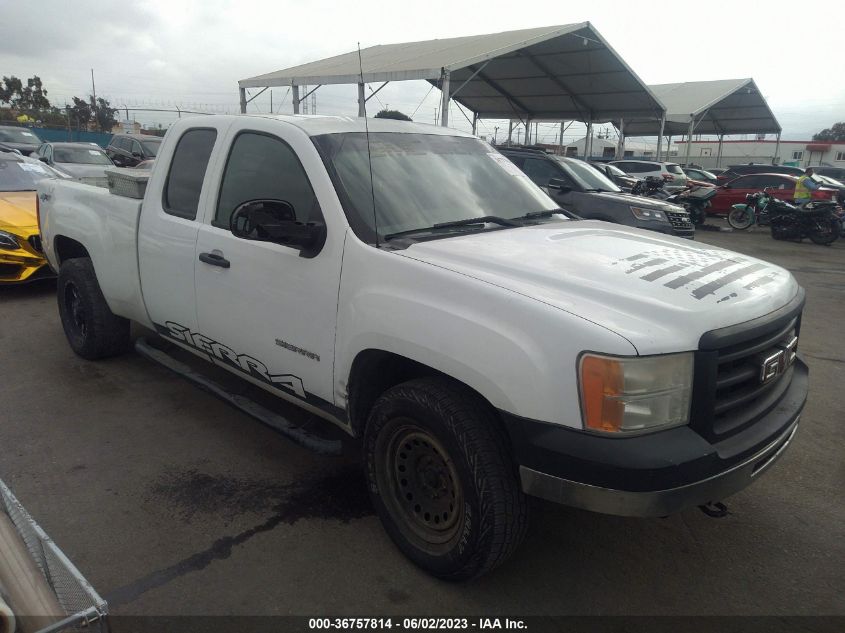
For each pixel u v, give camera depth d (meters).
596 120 27.17
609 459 2.23
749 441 2.53
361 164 3.33
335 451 3.30
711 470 2.35
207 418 4.42
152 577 2.85
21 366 5.29
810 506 3.58
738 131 40.06
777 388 2.93
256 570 2.91
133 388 4.88
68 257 5.61
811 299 9.20
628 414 2.26
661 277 2.70
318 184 3.17
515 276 2.65
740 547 3.20
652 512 2.27
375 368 3.02
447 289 2.61
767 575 3.00
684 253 3.14
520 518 2.55
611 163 26.28
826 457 4.16
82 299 5.11
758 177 19.62
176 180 4.07
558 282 2.58
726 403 2.52
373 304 2.82
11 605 1.69
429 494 2.85
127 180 4.52
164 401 4.67
